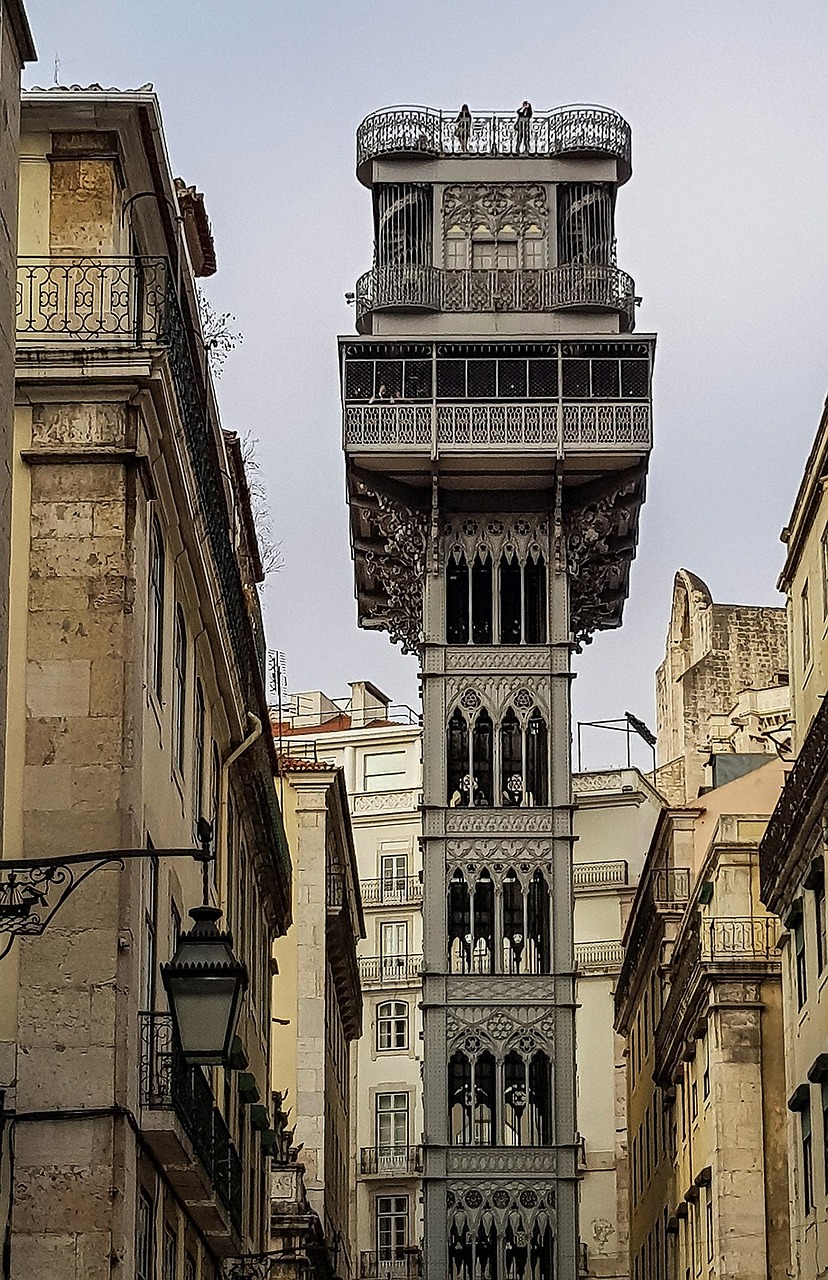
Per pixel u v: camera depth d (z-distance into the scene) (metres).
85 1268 27.92
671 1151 83.31
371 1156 117.44
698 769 127.50
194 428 34.62
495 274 78.88
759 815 70.62
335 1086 85.81
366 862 124.25
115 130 32.53
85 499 30.48
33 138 32.50
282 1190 65.00
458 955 76.31
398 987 120.00
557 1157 73.75
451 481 78.88
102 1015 28.73
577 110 80.25
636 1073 100.25
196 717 39.56
